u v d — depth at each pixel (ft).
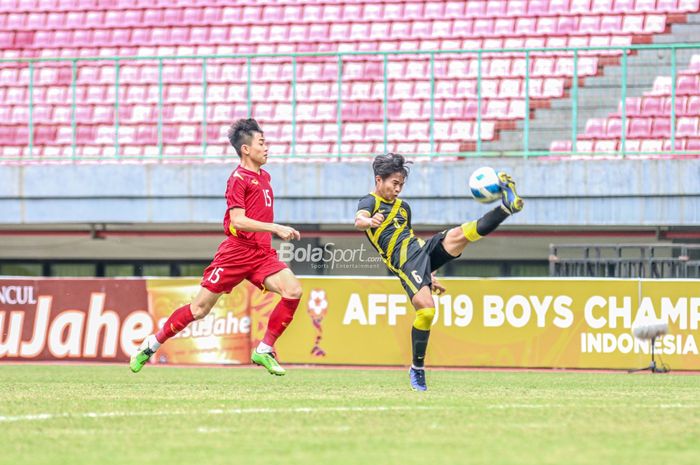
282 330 104.27
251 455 58.75
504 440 64.08
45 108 244.01
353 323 159.33
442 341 156.87
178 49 251.80
